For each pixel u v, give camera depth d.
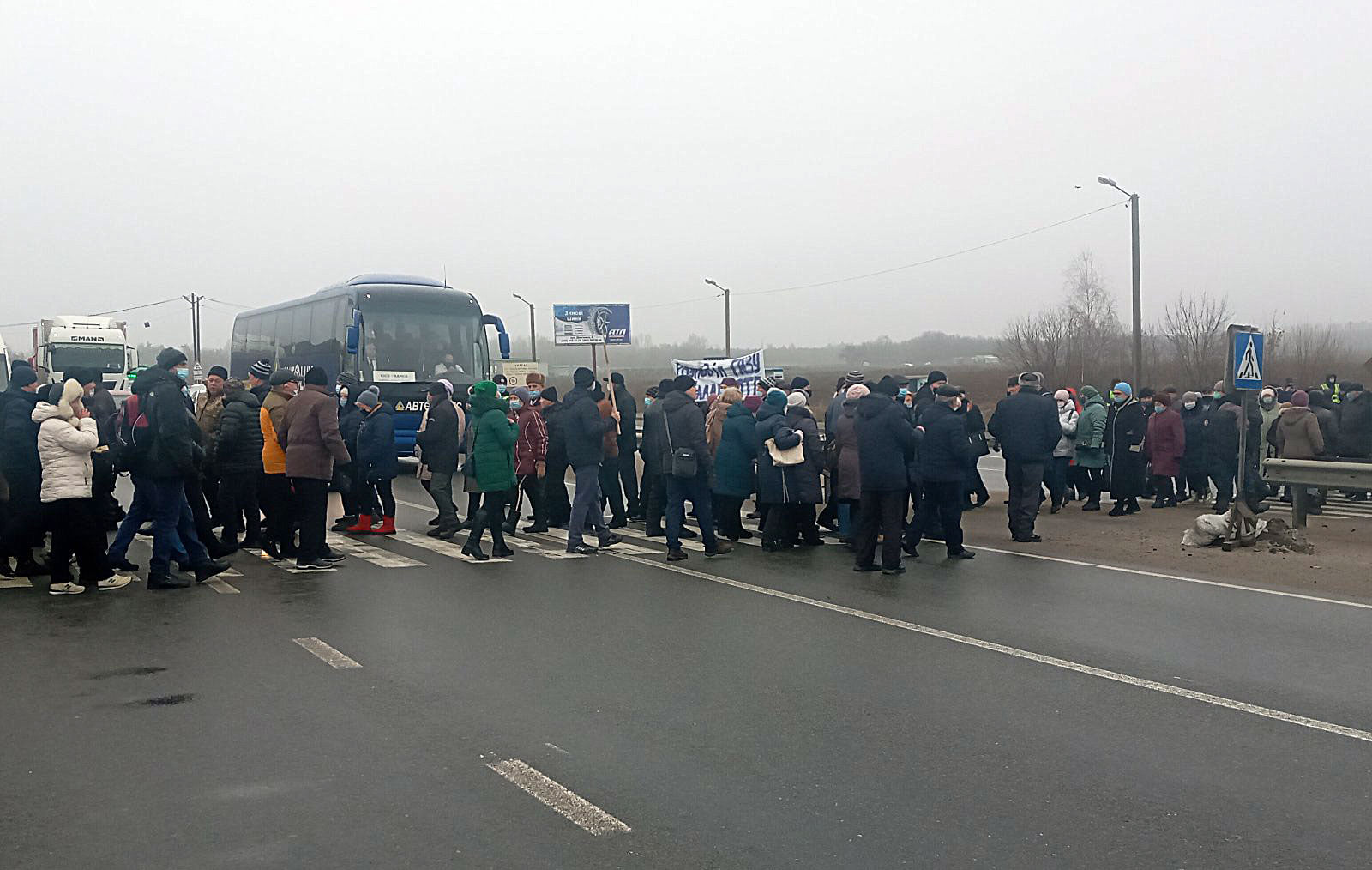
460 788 4.72
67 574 9.28
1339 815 4.45
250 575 10.27
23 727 5.60
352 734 5.47
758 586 9.66
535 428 12.82
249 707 5.95
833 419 13.55
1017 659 7.02
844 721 5.71
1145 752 5.22
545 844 4.14
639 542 12.62
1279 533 11.93
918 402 14.23
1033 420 12.40
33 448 9.62
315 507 10.55
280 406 11.25
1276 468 12.84
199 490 10.54
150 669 6.75
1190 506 16.39
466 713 5.84
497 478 11.18
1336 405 19.58
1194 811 4.49
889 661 6.97
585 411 11.60
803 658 7.03
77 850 4.09
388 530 13.41
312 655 7.12
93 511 9.30
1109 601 9.00
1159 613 8.47
